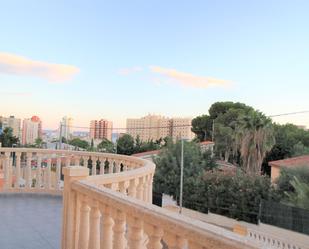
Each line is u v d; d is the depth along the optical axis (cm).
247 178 2241
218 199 2292
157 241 200
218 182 2323
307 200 1767
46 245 420
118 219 239
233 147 3459
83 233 286
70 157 762
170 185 2711
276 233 1822
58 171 751
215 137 3878
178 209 2494
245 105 4522
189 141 3072
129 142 3784
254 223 2128
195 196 2445
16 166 740
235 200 2206
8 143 3108
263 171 3394
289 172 2178
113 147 3722
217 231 157
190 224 171
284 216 1795
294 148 3319
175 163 2755
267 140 2942
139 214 210
